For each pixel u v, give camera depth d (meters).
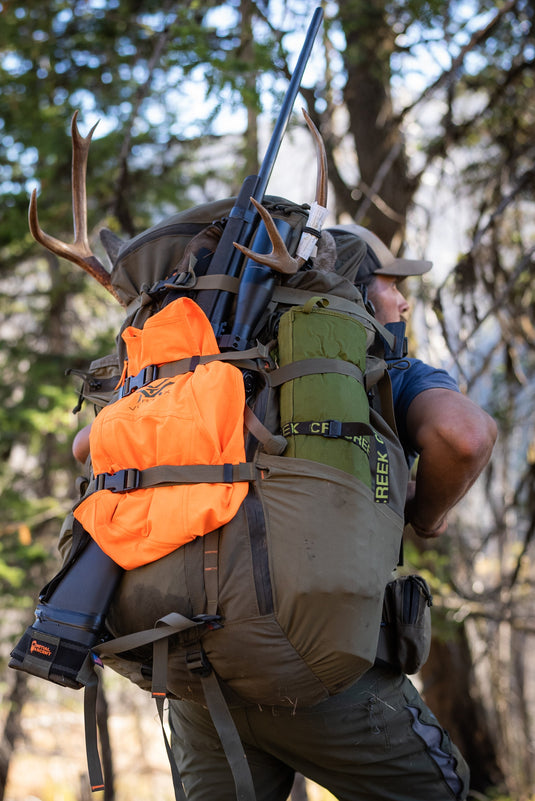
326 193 1.62
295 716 1.59
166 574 1.35
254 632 1.31
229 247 1.60
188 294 1.58
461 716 7.08
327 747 1.62
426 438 1.66
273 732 1.63
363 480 1.39
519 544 6.27
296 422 1.40
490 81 5.23
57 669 1.33
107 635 1.46
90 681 1.36
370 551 1.36
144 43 5.83
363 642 1.32
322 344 1.45
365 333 1.53
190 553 1.34
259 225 1.64
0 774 8.59
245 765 1.32
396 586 1.66
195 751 1.80
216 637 1.33
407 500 1.81
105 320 7.61
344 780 1.67
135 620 1.38
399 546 1.52
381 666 1.64
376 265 2.07
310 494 1.35
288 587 1.30
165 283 1.60
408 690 1.71
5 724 8.70
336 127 6.34
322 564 1.30
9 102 5.89
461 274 3.96
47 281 8.16
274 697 1.38
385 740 1.62
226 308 1.55
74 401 6.13
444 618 5.27
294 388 1.42
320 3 4.77
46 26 5.85
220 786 1.77
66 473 7.51
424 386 1.74
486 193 5.10
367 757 1.62
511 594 5.31
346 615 1.30
